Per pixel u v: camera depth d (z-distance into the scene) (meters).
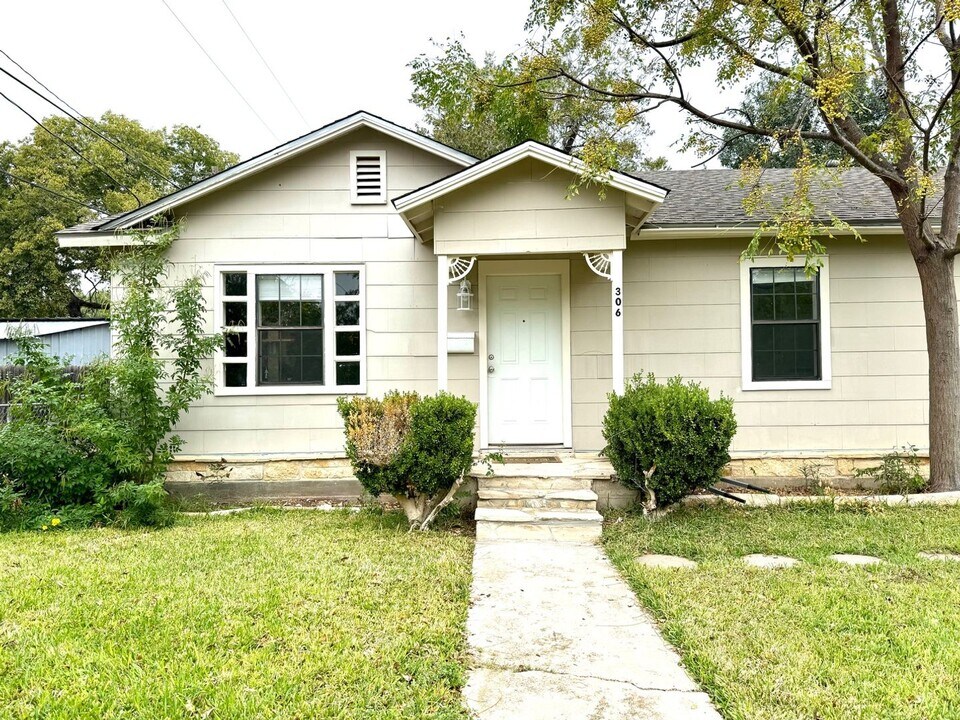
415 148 8.09
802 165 6.57
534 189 6.78
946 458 6.92
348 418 6.17
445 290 6.86
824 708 2.73
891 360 7.91
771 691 2.87
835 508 6.47
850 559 4.93
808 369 7.98
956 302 7.86
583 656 3.31
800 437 7.90
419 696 2.86
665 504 6.36
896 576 4.46
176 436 7.56
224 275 8.05
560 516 6.02
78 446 6.61
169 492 7.74
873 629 3.55
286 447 7.93
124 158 24.17
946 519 5.96
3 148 24.19
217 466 7.82
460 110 8.57
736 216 7.79
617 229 6.69
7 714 2.66
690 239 7.99
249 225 8.03
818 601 3.96
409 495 6.17
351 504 7.49
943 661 3.14
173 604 3.89
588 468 6.95
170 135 27.14
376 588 4.28
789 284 7.99
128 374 6.56
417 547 5.38
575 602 4.11
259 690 2.86
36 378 7.10
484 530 5.89
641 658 3.29
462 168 8.05
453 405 6.05
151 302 7.29
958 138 6.53
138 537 5.71
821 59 6.62
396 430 5.99
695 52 7.56
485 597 4.20
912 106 6.91
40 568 4.63
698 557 5.03
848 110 6.79
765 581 4.35
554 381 8.16
